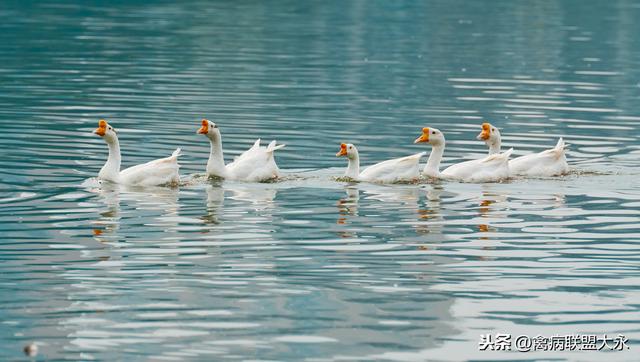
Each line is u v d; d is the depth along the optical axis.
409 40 68.50
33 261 23.88
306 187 30.97
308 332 20.34
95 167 33.06
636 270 23.77
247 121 41.03
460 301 21.94
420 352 19.66
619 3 98.00
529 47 66.00
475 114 43.34
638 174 33.03
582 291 22.56
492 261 24.28
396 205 28.89
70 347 19.62
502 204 29.11
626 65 58.62
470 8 92.00
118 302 21.61
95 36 66.75
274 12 85.88
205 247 24.97
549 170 32.56
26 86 47.91
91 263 23.80
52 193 29.77
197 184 31.17
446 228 26.75
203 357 19.27
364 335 20.27
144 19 77.81
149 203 28.81
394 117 42.34
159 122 40.53
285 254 24.56
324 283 22.78
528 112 43.97
